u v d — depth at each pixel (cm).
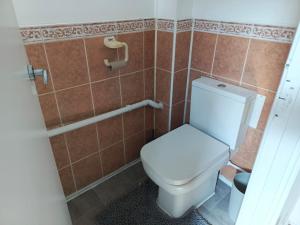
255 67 126
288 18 107
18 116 49
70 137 137
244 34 124
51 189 75
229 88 133
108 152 163
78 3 112
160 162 124
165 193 138
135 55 147
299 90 70
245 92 128
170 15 136
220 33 135
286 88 72
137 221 140
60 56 116
